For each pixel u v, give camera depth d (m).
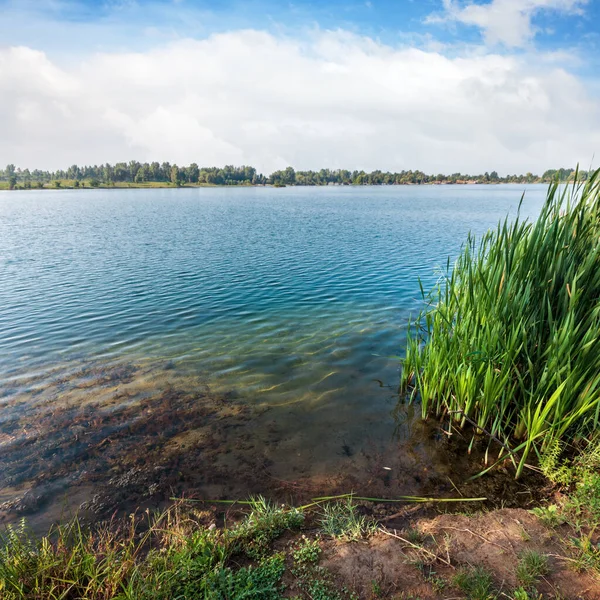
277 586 3.49
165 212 55.94
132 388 7.91
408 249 24.97
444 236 30.67
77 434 6.39
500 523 4.16
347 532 4.19
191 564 3.62
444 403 6.49
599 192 5.58
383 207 63.84
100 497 5.00
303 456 5.77
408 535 4.05
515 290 5.61
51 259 22.14
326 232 33.78
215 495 5.00
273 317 12.33
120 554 3.94
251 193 135.50
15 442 6.19
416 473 5.32
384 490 5.00
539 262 5.61
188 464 5.62
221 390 7.80
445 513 4.52
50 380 8.29
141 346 10.13
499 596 3.24
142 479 5.33
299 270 19.22
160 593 3.30
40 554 3.64
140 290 15.70
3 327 11.66
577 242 5.61
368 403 7.22
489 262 6.20
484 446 5.83
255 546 3.99
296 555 3.81
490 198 92.25
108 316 12.61
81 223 41.22
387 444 6.00
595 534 3.84
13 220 43.94
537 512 4.23
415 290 15.43
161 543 4.21
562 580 3.35
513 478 5.09
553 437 5.09
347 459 5.68
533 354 5.61
